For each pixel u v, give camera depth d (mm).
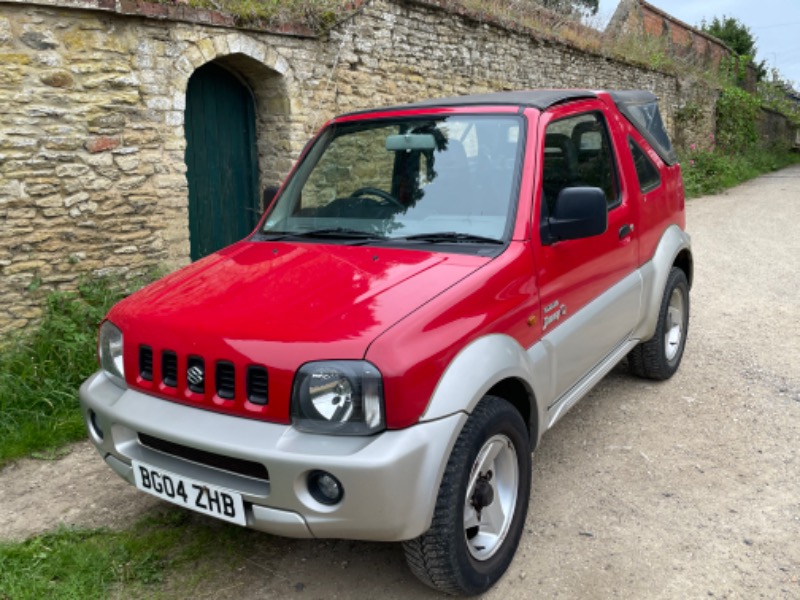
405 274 2994
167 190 6262
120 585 3092
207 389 2721
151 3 5875
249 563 3258
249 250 3627
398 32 8641
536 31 11664
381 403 2482
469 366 2721
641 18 19688
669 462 4039
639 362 5031
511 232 3256
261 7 6898
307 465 2449
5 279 5289
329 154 4078
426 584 2891
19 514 3738
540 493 3760
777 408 4707
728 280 8312
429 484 2525
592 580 3045
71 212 5629
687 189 16953
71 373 5027
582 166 3945
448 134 3729
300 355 2545
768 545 3238
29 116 5324
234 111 7387
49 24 5371
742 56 27938
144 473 2908
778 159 26375
